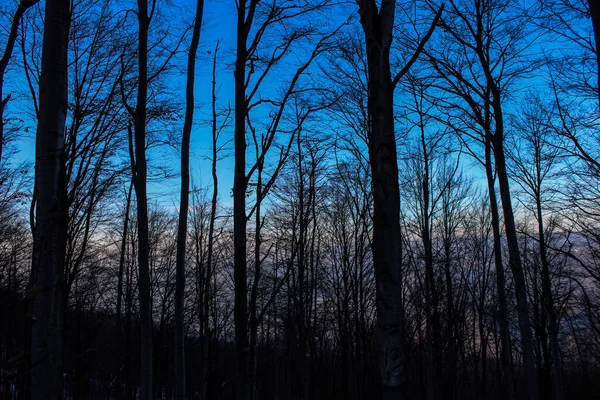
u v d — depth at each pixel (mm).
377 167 3375
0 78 6215
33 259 3176
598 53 4043
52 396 2998
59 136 3285
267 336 24250
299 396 25422
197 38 6781
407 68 3502
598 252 16266
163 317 25250
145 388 5625
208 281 8039
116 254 22688
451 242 25156
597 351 26578
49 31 3369
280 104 6828
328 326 29141
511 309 23562
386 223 3246
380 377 3088
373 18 3617
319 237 23203
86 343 25031
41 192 3170
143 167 5867
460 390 30297
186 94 6711
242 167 6199
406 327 23719
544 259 17094
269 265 18016
